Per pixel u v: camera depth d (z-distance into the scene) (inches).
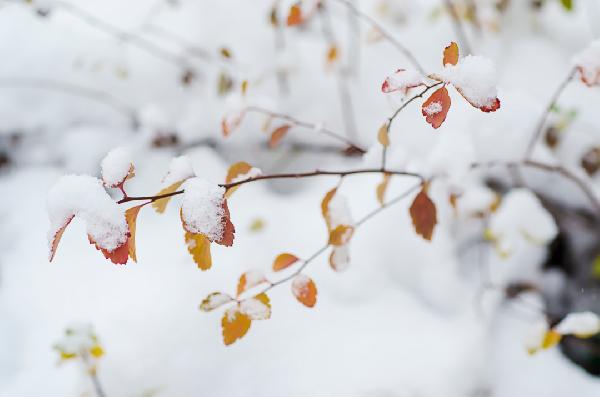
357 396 34.7
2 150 45.0
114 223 26.3
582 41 48.3
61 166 44.8
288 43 48.4
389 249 38.4
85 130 45.3
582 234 38.9
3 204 42.5
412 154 39.8
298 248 38.8
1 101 45.5
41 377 35.3
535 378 35.5
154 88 46.9
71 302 37.3
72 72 46.6
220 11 49.7
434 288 37.6
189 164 27.5
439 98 26.9
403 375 35.1
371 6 51.9
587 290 38.7
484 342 36.1
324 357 35.8
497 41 47.6
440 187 33.9
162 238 39.8
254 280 29.2
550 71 45.0
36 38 47.9
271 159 45.1
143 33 48.9
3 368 35.8
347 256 29.9
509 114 36.8
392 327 36.5
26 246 39.9
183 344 35.9
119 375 35.0
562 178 38.9
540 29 49.1
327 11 50.6
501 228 35.9
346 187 42.2
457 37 47.8
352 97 45.4
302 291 29.2
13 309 37.4
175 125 45.3
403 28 49.6
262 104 34.8
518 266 38.7
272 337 36.3
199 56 47.4
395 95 30.0
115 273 38.1
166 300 36.8
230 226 26.7
